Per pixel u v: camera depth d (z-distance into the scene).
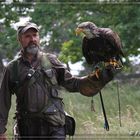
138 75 34.19
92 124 15.26
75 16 32.28
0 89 9.41
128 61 31.53
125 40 30.53
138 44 30.80
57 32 31.81
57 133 9.20
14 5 25.70
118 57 10.11
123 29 30.44
